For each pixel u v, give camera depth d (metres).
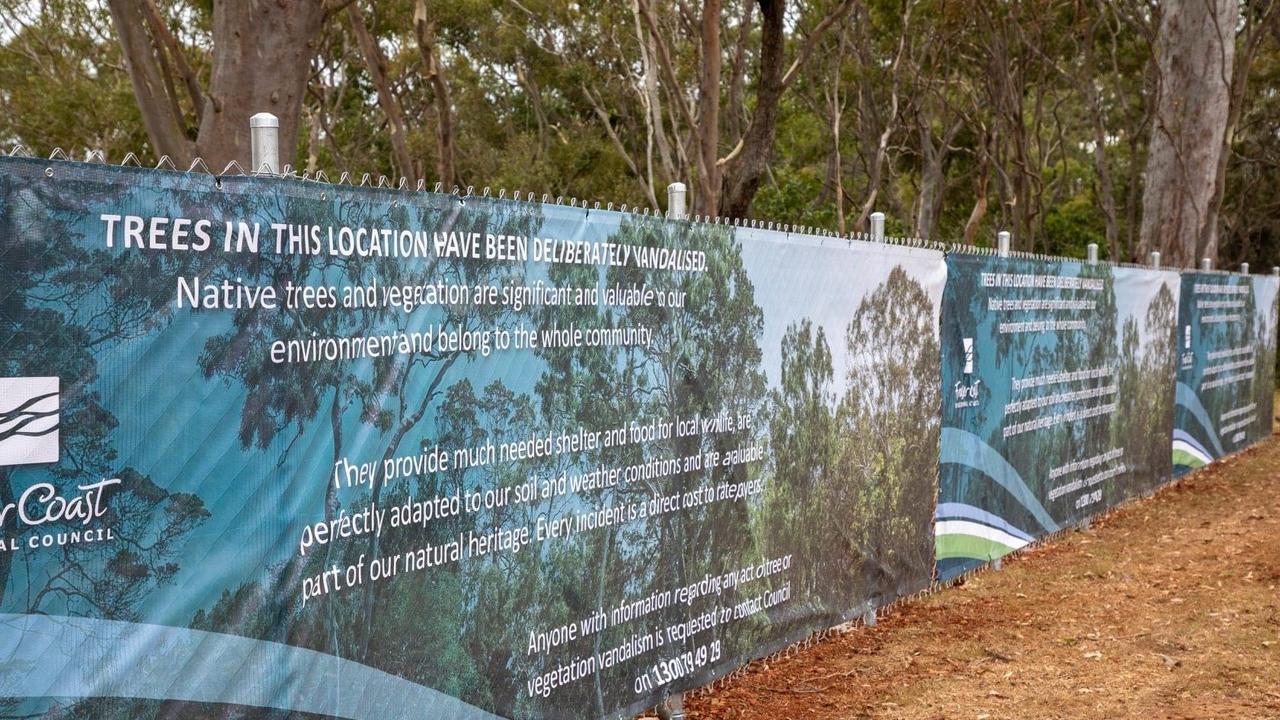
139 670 2.79
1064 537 9.34
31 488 2.55
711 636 5.04
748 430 5.23
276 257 3.07
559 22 26.62
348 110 30.48
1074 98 38.22
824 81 24.52
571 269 4.12
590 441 4.27
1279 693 5.61
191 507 2.89
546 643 4.11
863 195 27.94
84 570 2.67
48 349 2.57
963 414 7.42
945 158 31.84
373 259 3.36
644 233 4.48
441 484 3.64
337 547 3.29
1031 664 6.05
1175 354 11.80
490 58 30.67
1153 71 20.94
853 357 6.10
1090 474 9.67
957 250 7.30
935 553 7.16
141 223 2.74
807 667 5.87
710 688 5.50
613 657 4.44
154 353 2.79
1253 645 6.37
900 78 24.64
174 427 2.84
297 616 3.19
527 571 4.01
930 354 6.95
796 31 21.80
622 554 4.46
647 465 4.58
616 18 24.28
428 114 29.98
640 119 31.64
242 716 3.05
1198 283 12.51
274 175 3.12
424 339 3.54
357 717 3.39
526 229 3.91
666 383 4.67
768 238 5.30
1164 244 18.06
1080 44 28.00
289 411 3.13
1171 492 11.61
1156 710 5.37
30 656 2.57
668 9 18.31
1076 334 9.14
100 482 2.69
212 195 2.90
